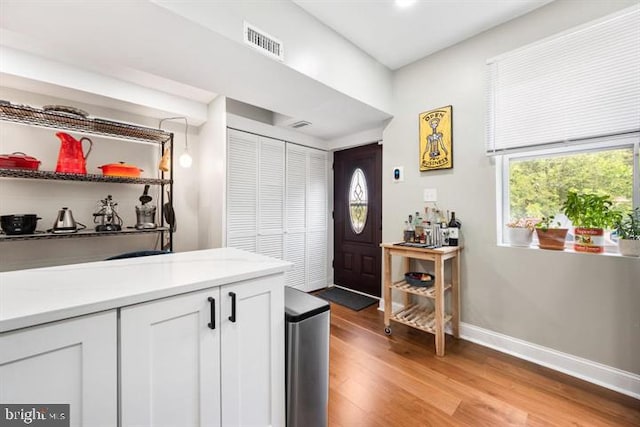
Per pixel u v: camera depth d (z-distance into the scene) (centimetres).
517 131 200
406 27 208
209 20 139
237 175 289
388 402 154
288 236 337
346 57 221
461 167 229
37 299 74
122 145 265
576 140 177
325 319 130
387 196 281
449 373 181
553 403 152
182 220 300
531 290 196
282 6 173
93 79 220
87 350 73
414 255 218
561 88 181
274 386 114
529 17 193
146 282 91
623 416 142
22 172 187
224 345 99
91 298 75
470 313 226
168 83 244
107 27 136
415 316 236
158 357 85
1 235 183
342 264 380
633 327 159
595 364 170
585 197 177
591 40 170
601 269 169
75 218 238
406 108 264
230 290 101
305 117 281
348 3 182
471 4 185
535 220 204
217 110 271
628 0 159
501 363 192
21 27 135
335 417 143
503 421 139
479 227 220
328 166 387
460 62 228
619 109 162
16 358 64
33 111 190
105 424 76
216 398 97
